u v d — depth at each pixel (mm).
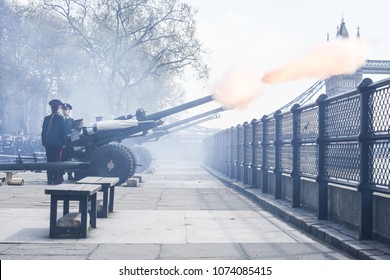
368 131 6949
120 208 11281
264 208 11922
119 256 6176
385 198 6535
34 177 22547
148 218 9688
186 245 6965
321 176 8812
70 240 7246
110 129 17516
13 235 7602
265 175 14477
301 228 8656
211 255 6316
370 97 6945
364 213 6855
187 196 14539
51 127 17141
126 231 8102
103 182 9438
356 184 7281
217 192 16312
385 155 6445
